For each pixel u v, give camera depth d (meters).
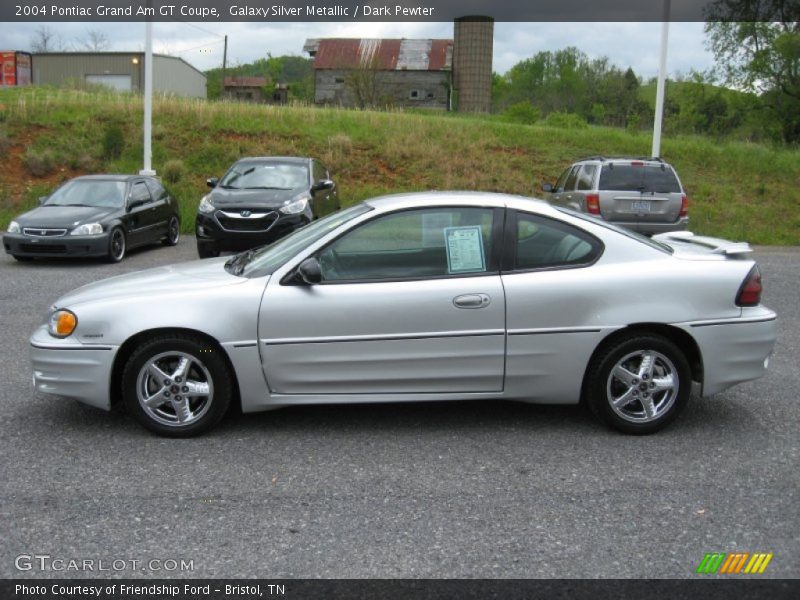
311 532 3.78
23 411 5.52
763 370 5.18
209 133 23.88
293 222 12.21
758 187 22.08
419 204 5.09
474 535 3.76
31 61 40.19
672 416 5.11
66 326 4.93
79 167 21.31
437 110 43.56
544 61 77.69
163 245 15.35
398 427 5.27
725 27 29.50
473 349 4.96
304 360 4.92
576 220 5.13
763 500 4.17
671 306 4.98
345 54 51.03
